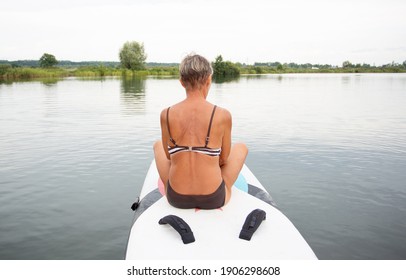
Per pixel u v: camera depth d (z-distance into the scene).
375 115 9.93
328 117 9.55
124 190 4.30
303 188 4.30
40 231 3.31
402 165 5.15
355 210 3.72
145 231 2.21
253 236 2.13
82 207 3.83
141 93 17.77
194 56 2.29
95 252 2.97
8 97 15.20
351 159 5.45
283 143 6.46
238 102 13.45
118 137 7.04
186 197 2.31
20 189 4.30
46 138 6.93
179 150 2.26
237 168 2.58
